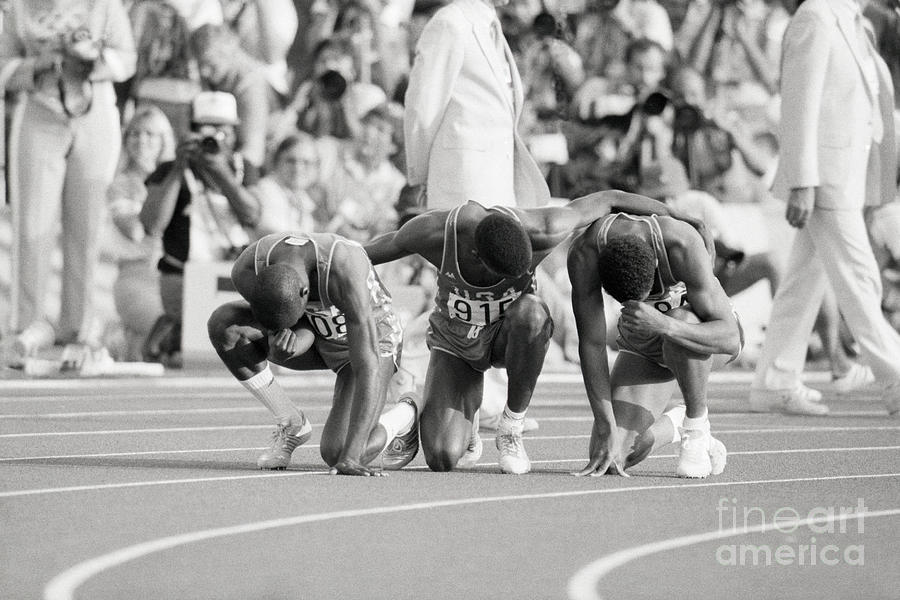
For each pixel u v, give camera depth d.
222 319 23.69
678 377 23.48
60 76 43.81
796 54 36.84
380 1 60.12
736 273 54.53
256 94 55.22
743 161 59.91
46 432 30.05
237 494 20.52
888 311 56.16
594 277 23.50
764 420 35.62
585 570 15.20
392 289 48.19
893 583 14.73
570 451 28.00
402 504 19.80
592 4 62.62
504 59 31.81
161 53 54.56
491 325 24.20
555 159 54.19
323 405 38.47
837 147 36.69
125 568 14.94
